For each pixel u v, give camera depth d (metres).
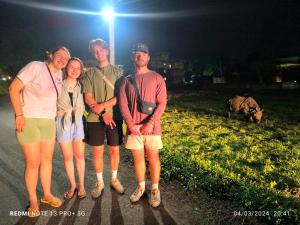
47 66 4.04
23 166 6.10
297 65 27.66
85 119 4.65
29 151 4.00
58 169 5.88
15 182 5.26
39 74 3.90
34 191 4.14
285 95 19.98
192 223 3.95
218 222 3.96
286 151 6.79
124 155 6.68
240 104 10.60
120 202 4.51
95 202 4.51
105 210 4.28
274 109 13.52
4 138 8.61
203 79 33.72
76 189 4.89
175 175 5.36
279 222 3.83
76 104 4.41
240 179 5.03
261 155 6.41
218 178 5.04
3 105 16.69
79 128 4.48
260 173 5.39
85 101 4.51
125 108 4.32
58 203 4.36
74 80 4.43
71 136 4.45
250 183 4.81
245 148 6.89
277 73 28.56
